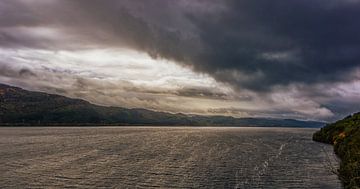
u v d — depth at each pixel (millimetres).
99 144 181125
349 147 105688
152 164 102500
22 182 72625
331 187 70438
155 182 74562
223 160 113562
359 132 115250
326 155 127250
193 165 100938
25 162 103562
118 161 109188
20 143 180500
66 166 96438
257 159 116812
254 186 71562
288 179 79125
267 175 84188
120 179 77438
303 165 101938
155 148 159875
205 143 196625
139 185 71250
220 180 77500
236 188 69688
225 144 188625
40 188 67312
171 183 73750
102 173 84875
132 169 91938
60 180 75312
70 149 149875
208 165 101125
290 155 129625
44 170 88500
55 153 131500
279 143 197250
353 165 67188
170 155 128875
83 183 72500
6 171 85875
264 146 174500
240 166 99250
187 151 145500
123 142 199000
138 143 192375
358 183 58094
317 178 80312
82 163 103312
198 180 77312
